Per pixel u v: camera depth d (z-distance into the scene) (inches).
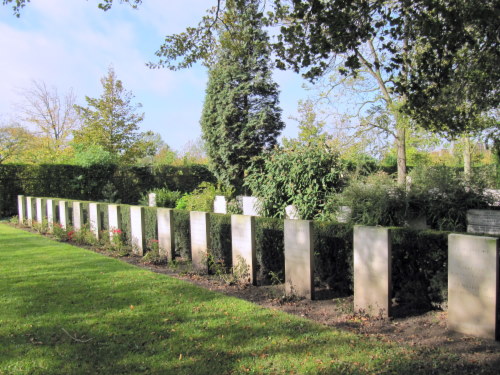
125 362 115.9
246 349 122.9
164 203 615.8
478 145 657.0
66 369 112.5
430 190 261.4
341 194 271.1
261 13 215.3
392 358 115.2
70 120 1135.0
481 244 127.3
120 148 993.5
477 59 225.0
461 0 178.1
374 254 153.9
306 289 181.2
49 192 641.6
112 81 965.2
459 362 112.4
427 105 227.5
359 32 179.0
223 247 247.1
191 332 137.3
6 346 128.3
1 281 207.9
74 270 232.8
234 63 729.6
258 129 747.4
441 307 155.4
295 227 183.9
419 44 236.2
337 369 108.6
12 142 768.3
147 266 260.1
